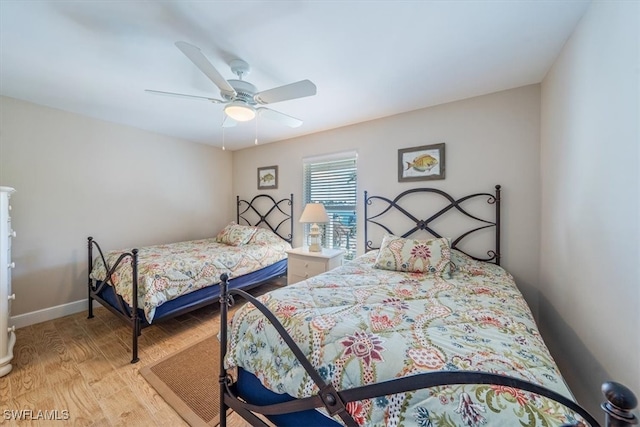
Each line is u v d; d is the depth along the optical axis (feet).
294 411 3.20
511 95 7.22
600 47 3.84
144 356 6.60
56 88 7.21
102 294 8.44
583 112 4.39
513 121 7.20
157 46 5.30
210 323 8.56
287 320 3.77
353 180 10.39
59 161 8.77
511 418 2.16
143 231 11.03
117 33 4.90
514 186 7.22
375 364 2.85
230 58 5.67
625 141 3.24
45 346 7.00
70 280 9.06
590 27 4.16
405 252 6.74
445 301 4.51
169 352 6.80
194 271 7.98
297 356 3.15
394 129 9.18
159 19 4.52
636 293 3.03
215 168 13.87
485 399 2.31
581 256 4.46
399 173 9.04
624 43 3.25
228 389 4.14
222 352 4.17
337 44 5.23
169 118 9.56
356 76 6.52
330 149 10.84
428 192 8.54
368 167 9.79
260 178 13.43
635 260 3.05
